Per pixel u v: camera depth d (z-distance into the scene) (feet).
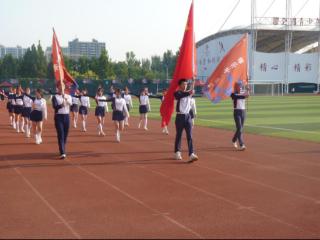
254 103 161.58
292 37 289.12
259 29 266.57
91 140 58.80
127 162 41.47
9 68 333.83
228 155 45.88
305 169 38.19
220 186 31.81
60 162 41.37
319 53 278.67
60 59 44.65
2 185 31.89
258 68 269.23
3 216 24.59
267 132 68.95
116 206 26.58
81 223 23.44
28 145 53.47
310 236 21.53
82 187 31.32
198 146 52.80
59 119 43.34
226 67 54.29
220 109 131.23
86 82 249.34
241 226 23.00
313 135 64.44
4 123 86.33
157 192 29.99
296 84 279.49
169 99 44.75
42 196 28.84
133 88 254.06
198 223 23.50
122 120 57.41
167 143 55.72
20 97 69.62
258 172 36.91
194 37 43.06
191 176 35.22
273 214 25.08
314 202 27.58
